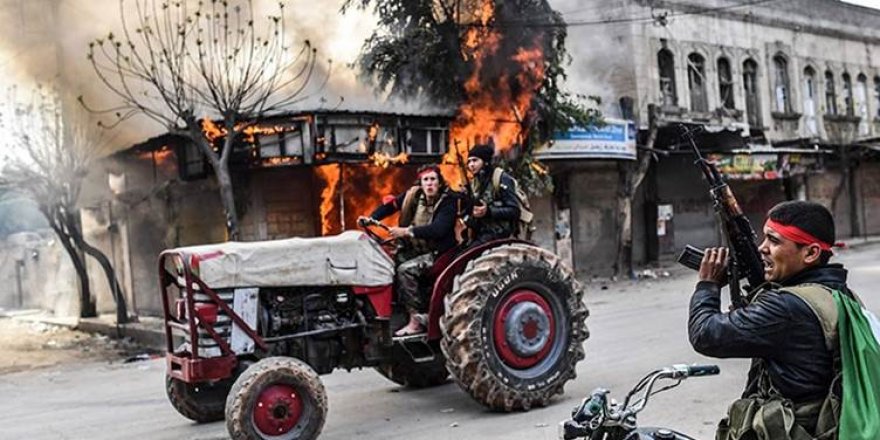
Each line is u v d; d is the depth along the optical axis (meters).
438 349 7.61
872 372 2.56
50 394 10.27
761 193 27.89
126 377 11.31
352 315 7.20
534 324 7.34
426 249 7.54
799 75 30.23
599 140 20.73
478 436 6.46
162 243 18.27
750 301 2.89
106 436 7.33
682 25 25.41
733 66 27.30
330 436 6.71
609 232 23.06
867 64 33.75
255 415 6.05
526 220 7.71
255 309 6.56
